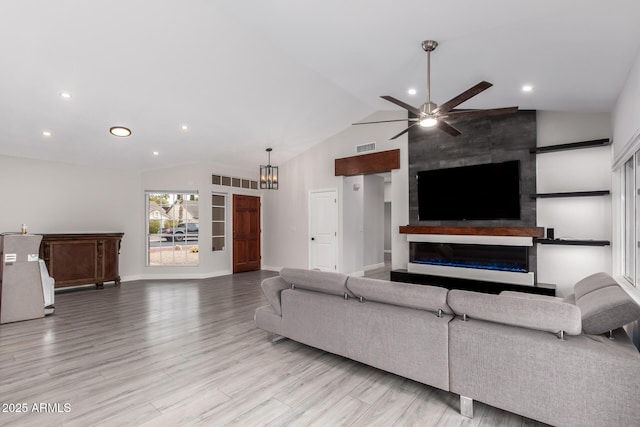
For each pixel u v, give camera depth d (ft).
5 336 11.46
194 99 14.73
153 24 10.23
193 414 6.81
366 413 6.84
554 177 14.96
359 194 24.14
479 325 6.73
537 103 13.55
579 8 6.39
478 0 6.71
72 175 19.79
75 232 19.67
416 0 7.06
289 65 13.53
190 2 9.52
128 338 11.26
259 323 10.98
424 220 18.92
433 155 18.61
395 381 8.21
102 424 6.46
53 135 15.88
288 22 8.86
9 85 11.79
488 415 6.81
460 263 17.74
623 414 5.36
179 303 16.02
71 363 9.25
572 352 5.73
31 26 9.55
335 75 12.87
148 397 7.47
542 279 15.26
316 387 7.91
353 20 8.34
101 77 12.14
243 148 21.70
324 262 23.26
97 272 19.16
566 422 5.78
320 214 23.47
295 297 9.82
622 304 5.91
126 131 16.31
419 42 9.14
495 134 16.52
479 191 16.92
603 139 13.12
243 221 25.86
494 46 8.76
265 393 7.64
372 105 18.81
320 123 20.36
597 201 13.99
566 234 14.64
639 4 5.98
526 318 6.20
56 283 17.79
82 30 9.98
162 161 21.38
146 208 22.71
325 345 9.09
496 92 12.53
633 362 5.29
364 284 8.35
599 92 10.90
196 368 8.93
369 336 8.15
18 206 17.95
